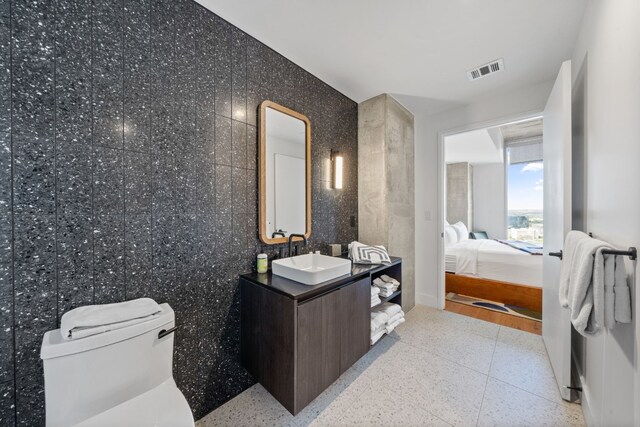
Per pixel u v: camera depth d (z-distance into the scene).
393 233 2.59
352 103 2.60
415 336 2.27
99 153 1.06
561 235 1.50
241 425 1.35
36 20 0.93
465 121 2.73
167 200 1.26
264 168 1.69
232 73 1.54
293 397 1.27
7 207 0.88
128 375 0.98
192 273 1.36
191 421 0.90
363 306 1.74
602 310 0.86
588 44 1.37
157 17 1.23
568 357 1.48
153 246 1.22
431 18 1.51
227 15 1.48
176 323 1.30
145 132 1.19
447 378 1.71
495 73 2.12
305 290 1.33
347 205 2.51
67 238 0.99
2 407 0.88
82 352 0.88
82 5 1.02
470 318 2.65
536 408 1.44
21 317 0.91
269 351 1.40
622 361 0.89
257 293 1.48
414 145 3.07
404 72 2.10
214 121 1.46
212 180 1.45
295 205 1.93
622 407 0.89
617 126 0.96
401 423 1.35
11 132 0.89
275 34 1.64
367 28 1.59
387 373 1.76
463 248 3.58
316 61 1.94
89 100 1.04
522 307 2.94
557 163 1.60
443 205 2.92
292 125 1.92
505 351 2.02
